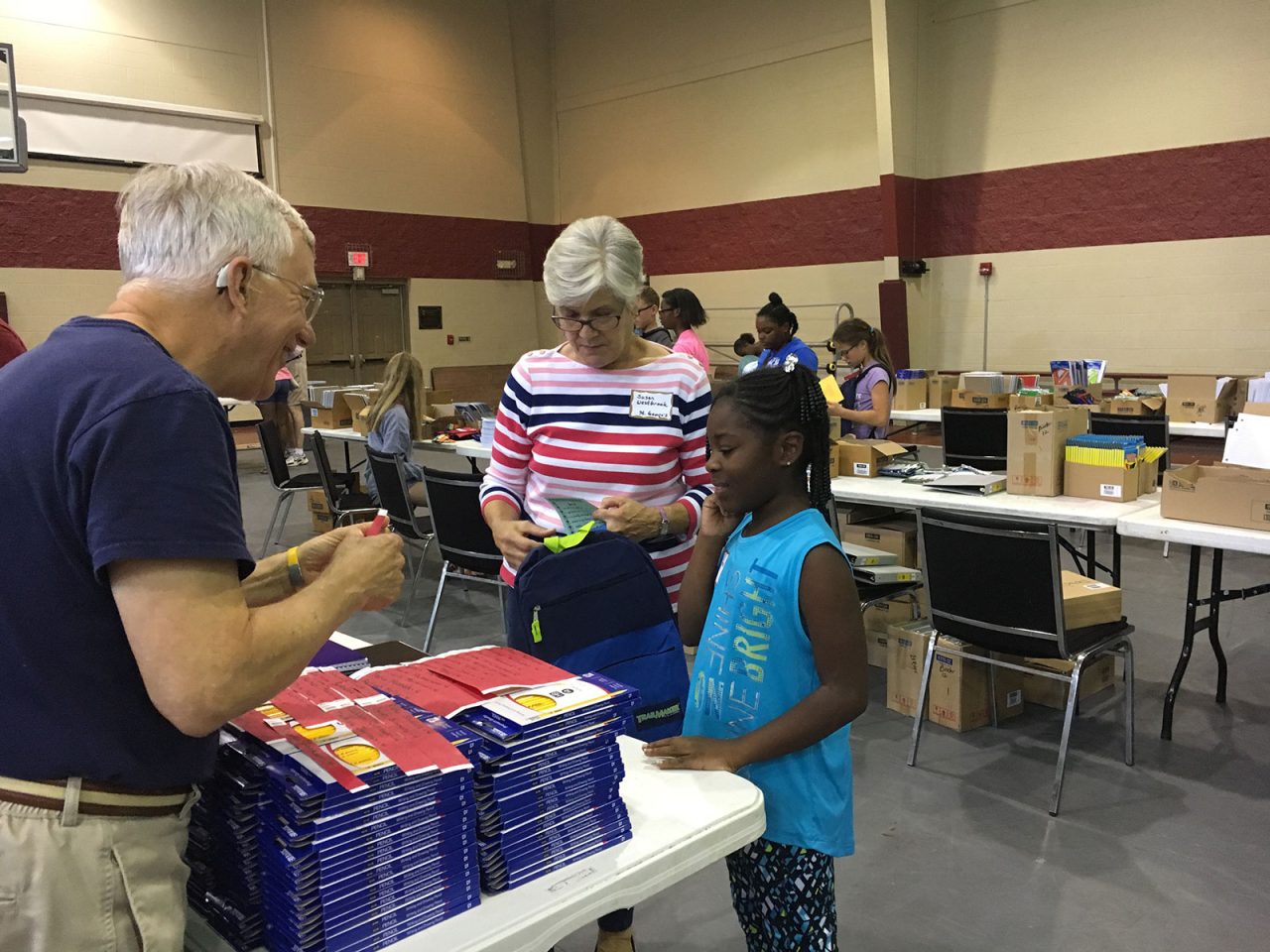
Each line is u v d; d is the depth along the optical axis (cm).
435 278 1141
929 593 288
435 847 91
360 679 117
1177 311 752
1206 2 709
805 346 507
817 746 132
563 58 1197
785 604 129
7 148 643
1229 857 239
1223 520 285
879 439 468
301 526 640
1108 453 327
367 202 1073
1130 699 289
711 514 150
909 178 859
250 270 92
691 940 210
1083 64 777
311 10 1009
